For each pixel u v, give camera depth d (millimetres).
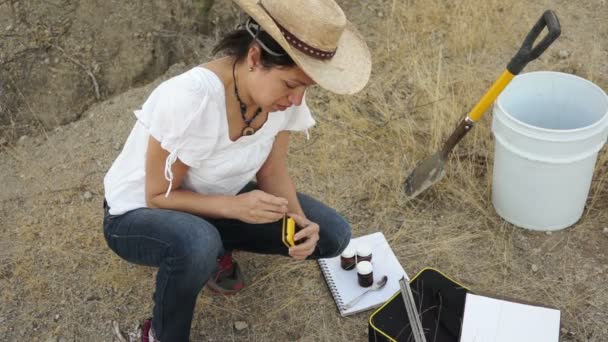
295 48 1773
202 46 3770
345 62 1931
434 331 2322
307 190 3094
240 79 1938
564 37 3893
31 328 2564
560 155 2551
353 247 2770
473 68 3643
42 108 3479
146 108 2006
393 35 3854
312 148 3281
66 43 3611
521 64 2447
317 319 2566
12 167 3254
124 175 2199
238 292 2660
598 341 2449
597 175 3066
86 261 2793
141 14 3730
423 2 3996
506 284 2666
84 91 3545
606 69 3680
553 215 2783
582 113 2799
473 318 2232
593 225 2863
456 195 3016
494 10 3957
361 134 3334
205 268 2080
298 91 1862
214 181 2168
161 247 2080
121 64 3631
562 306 2568
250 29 1829
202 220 2131
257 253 2566
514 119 2568
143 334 2385
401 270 2678
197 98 1920
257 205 2080
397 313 2371
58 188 3129
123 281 2697
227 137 2041
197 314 2582
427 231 2893
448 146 2803
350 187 3104
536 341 2174
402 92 3549
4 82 3479
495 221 2914
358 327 2529
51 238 2898
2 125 3410
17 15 3631
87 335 2543
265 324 2557
